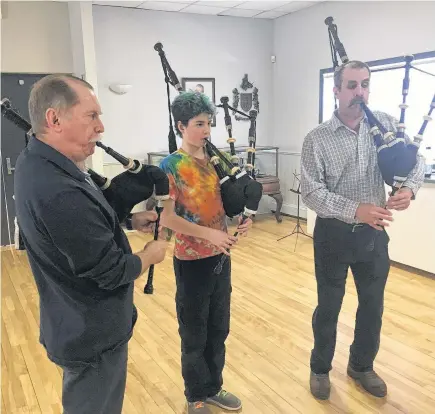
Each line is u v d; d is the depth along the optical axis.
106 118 5.28
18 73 4.81
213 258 1.76
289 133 6.02
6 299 3.39
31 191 1.09
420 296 3.22
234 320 2.93
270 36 6.07
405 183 1.85
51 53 4.93
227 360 2.44
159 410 2.05
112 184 1.42
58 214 1.07
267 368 2.36
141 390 2.20
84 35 4.64
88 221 1.10
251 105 6.08
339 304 2.04
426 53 4.00
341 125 1.86
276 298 3.29
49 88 1.11
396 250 3.84
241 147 5.93
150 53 5.41
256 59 6.04
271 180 5.56
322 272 2.01
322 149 1.88
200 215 1.75
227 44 5.83
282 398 2.11
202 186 1.74
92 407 1.28
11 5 4.64
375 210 1.72
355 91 1.77
